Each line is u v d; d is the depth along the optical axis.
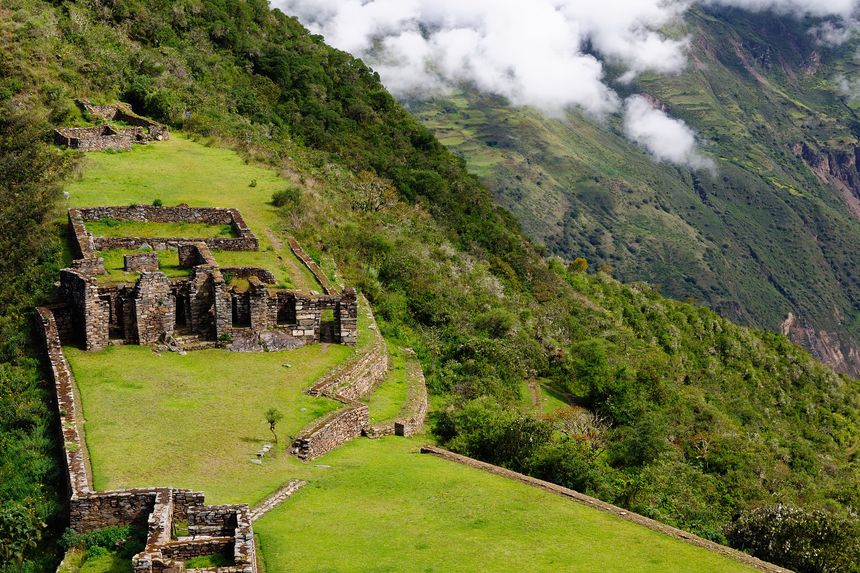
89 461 33.62
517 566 29.36
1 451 35.50
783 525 40.62
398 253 70.88
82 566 27.52
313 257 61.81
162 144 80.44
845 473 85.19
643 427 56.12
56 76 85.38
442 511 33.66
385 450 41.47
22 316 46.72
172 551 25.95
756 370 118.62
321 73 114.44
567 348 76.81
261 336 48.78
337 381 45.97
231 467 34.75
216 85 99.94
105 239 54.12
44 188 62.12
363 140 107.50
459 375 58.38
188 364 45.56
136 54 96.19
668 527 34.69
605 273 128.25
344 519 31.89
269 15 126.25
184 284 48.44
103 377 42.53
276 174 77.00
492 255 95.25
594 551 31.30
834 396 126.00
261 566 27.70
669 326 113.69
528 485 37.72
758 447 74.31
